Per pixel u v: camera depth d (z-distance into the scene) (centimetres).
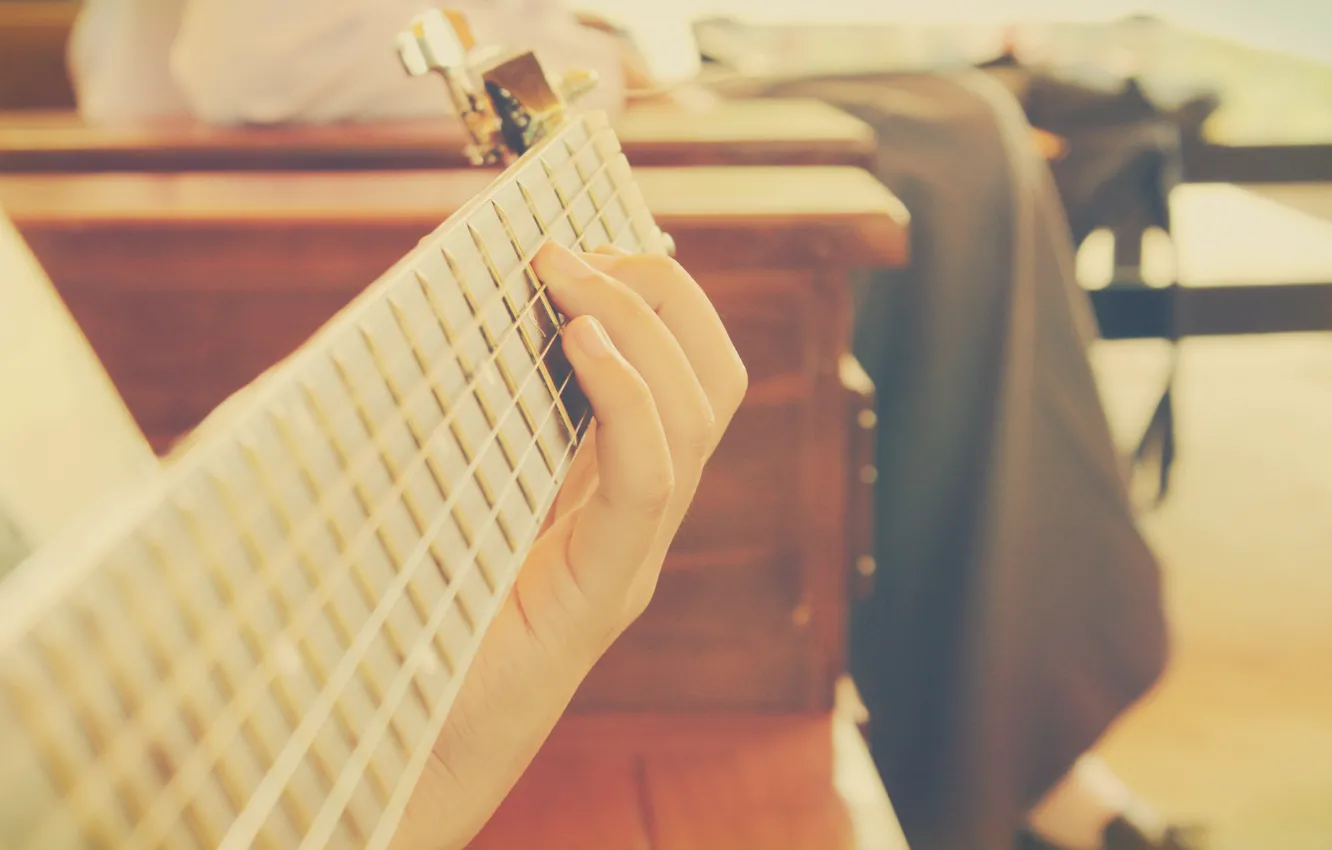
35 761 26
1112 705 87
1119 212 149
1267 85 177
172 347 56
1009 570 85
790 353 59
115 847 28
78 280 56
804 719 61
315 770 33
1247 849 105
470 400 38
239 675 32
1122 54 172
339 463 35
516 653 44
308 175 64
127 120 86
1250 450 192
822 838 55
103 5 94
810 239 57
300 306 56
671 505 46
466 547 37
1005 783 86
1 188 59
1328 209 226
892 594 90
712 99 103
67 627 28
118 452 40
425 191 59
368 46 77
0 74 119
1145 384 214
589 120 52
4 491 37
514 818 56
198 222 55
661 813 56
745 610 61
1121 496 87
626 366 42
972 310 87
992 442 86
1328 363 228
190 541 32
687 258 57
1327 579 153
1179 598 149
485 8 83
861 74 105
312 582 34
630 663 61
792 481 60
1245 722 126
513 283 42
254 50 73
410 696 35
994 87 93
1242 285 189
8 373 38
